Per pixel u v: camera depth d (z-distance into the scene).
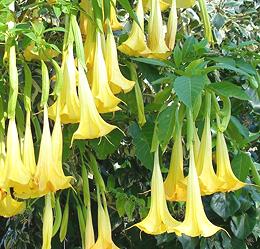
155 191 1.35
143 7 1.54
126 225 2.46
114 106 1.32
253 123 2.29
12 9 1.39
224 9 2.54
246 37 2.55
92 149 1.78
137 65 1.60
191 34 2.27
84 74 1.28
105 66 1.34
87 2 1.42
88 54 1.38
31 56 1.38
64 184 1.23
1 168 1.29
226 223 2.33
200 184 1.34
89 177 2.14
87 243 1.59
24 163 1.25
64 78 1.30
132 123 1.65
